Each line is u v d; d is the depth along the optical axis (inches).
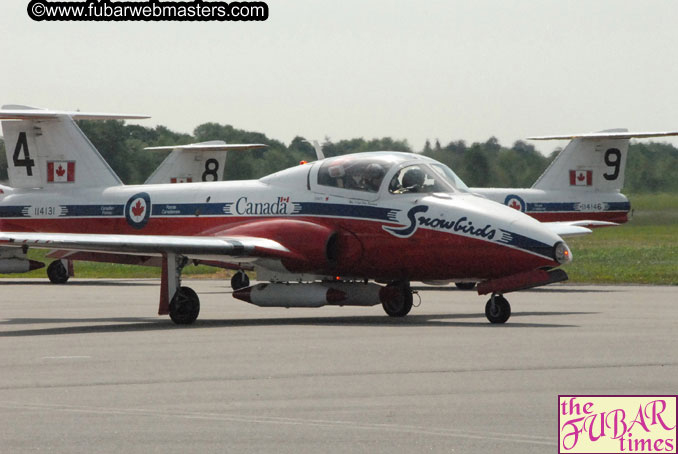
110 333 2116.1
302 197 2492.6
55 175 3134.8
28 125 3171.8
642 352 1712.6
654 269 4633.4
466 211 2299.5
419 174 2394.2
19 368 1571.1
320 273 2458.2
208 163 4690.0
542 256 2215.8
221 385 1386.6
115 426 1117.1
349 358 1649.9
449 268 2322.8
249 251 2359.7
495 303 2288.4
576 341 1883.6
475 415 1169.4
